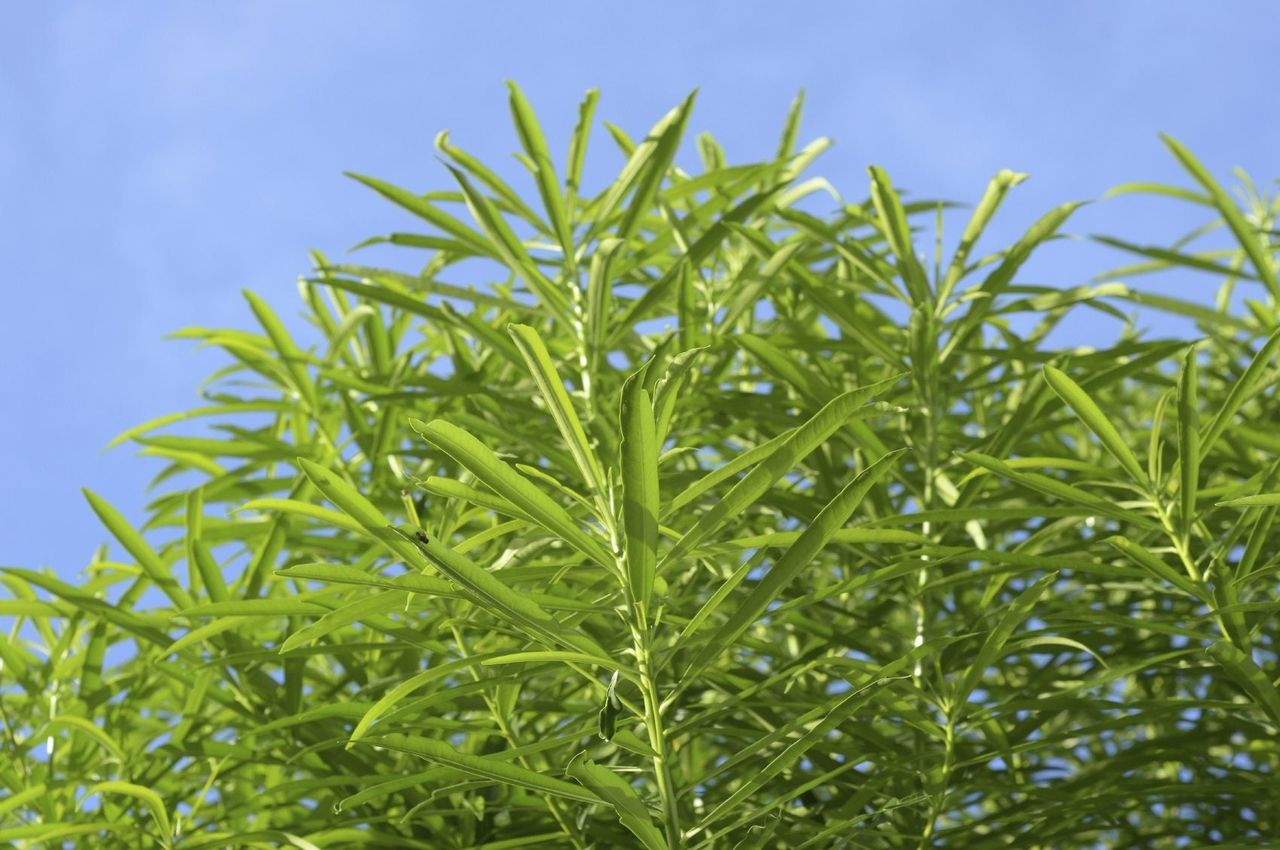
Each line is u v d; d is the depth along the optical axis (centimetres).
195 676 212
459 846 209
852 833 199
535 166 224
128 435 230
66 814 215
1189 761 211
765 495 215
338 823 204
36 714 227
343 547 222
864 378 231
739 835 210
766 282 219
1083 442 253
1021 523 227
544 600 191
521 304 223
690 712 216
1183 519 196
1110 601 233
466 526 219
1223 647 191
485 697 205
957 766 201
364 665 216
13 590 227
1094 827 211
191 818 211
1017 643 198
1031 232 218
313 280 219
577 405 218
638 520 182
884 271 223
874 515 217
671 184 259
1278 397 246
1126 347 214
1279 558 197
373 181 221
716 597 188
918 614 220
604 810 207
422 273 242
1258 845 197
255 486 233
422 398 221
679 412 225
